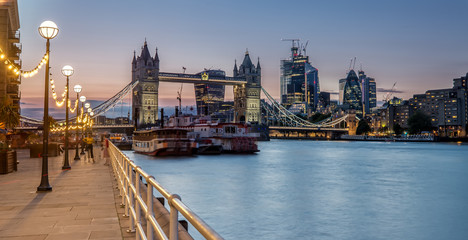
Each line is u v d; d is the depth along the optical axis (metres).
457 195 45.50
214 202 38.34
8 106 62.62
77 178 22.84
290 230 28.44
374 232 28.59
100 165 32.78
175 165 74.69
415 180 60.16
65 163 28.44
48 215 12.25
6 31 63.59
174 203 3.96
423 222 31.83
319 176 63.75
